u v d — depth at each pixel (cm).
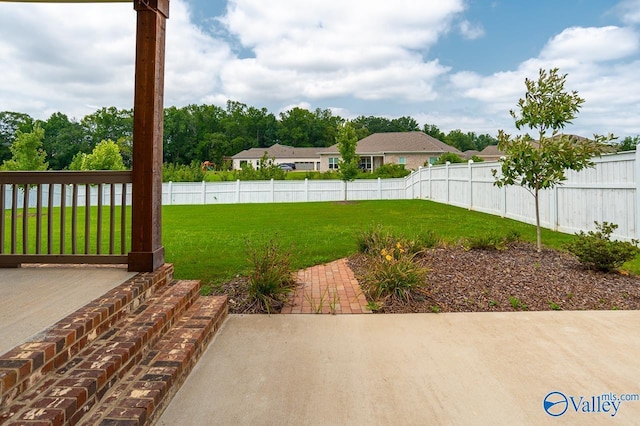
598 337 321
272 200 2061
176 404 225
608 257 471
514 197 1057
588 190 756
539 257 552
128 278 328
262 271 423
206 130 4875
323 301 420
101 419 179
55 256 363
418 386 248
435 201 1691
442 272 488
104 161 2122
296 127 5200
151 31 344
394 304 402
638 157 634
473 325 351
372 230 669
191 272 516
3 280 321
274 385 249
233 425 208
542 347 304
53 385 182
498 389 244
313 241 766
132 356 230
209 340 314
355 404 228
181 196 1986
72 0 379
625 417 215
